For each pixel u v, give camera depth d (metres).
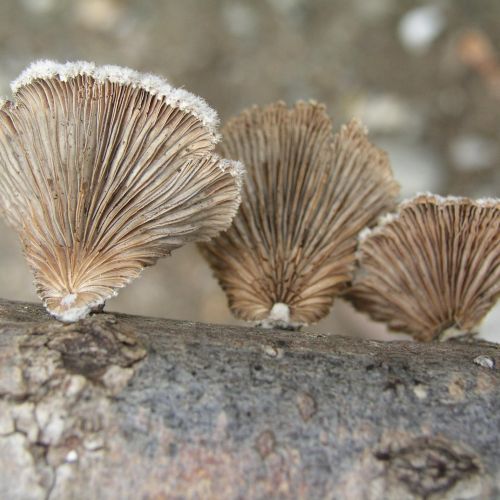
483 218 0.14
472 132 0.29
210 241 0.15
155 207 0.14
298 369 0.13
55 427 0.13
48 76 0.13
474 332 0.15
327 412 0.13
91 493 0.13
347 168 0.15
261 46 0.30
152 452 0.13
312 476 0.13
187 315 0.26
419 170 0.28
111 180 0.13
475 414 0.13
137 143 0.13
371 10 0.31
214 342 0.13
